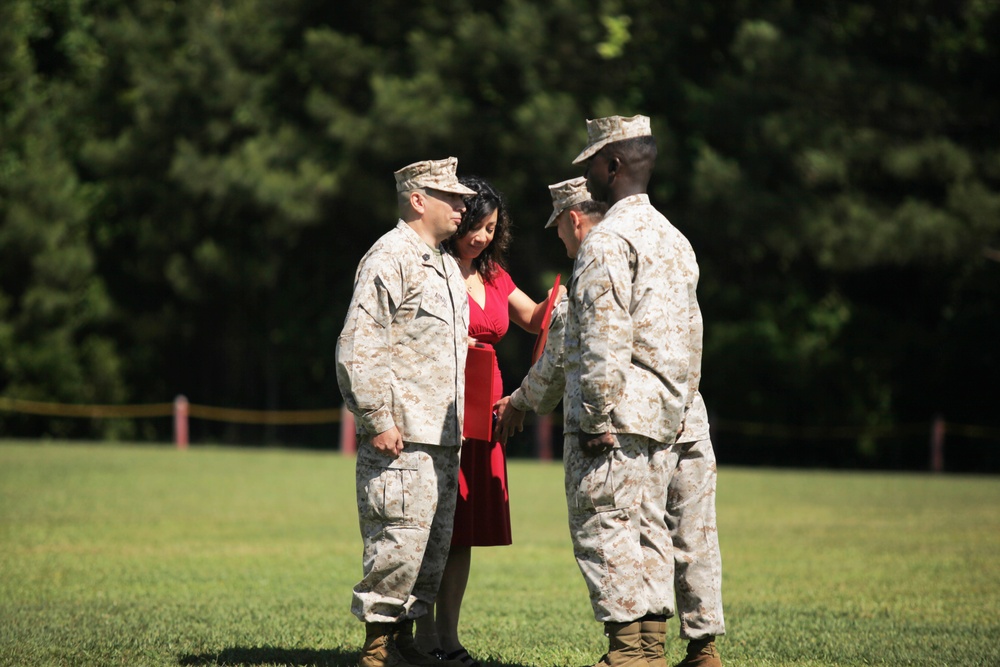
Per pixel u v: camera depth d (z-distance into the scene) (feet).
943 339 202.90
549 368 43.98
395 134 199.52
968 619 54.75
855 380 208.44
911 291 215.72
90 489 115.44
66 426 232.94
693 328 41.27
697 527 42.57
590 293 39.22
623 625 39.73
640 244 39.96
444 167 43.91
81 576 64.59
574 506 40.32
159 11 237.86
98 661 43.73
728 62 201.05
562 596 61.57
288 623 52.13
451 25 208.13
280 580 64.49
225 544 79.15
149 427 241.96
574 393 40.22
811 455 215.92
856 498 120.78
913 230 175.63
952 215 178.29
